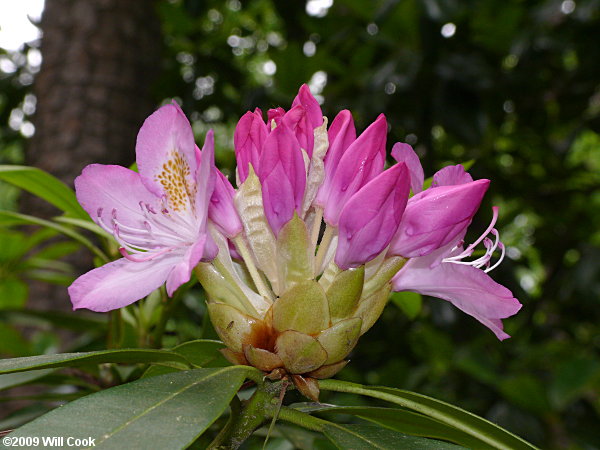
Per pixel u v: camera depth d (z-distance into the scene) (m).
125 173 0.25
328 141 0.25
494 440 0.24
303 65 0.57
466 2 0.52
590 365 0.51
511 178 0.72
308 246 0.24
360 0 0.56
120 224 0.25
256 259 0.25
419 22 0.51
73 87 0.45
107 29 0.46
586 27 0.58
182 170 0.25
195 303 0.47
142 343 0.30
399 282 0.26
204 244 0.23
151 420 0.21
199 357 0.26
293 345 0.23
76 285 0.23
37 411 0.31
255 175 0.25
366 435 0.24
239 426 0.24
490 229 0.26
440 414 0.24
